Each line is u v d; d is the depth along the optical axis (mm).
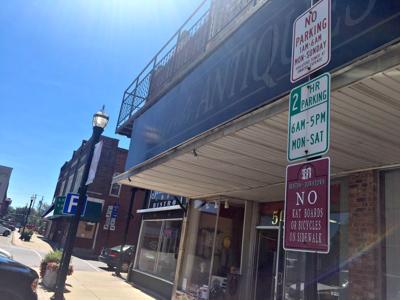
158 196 15867
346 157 5914
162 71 10680
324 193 2861
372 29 3631
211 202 11797
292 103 3451
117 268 18031
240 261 10445
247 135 5684
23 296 6441
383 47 3488
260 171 7566
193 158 7391
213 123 6312
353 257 6355
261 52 5438
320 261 7172
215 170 8023
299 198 3086
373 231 6133
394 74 3537
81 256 29609
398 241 5867
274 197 9820
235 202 11164
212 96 6613
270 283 9695
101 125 10039
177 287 12094
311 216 2938
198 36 8922
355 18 3848
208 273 11008
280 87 4828
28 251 25891
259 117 5066
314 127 3131
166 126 8469
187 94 7734
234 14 7496
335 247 6973
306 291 3039
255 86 5383
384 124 4578
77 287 12523
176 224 13781
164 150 8188
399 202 6004
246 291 10070
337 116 4562
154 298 12266
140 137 10117
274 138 5629
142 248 16078
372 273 5980
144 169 9156
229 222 11125
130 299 11461
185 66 8938
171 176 9344
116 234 32656
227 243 10945
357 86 3842
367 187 6406
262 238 10336
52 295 10148
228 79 6207
